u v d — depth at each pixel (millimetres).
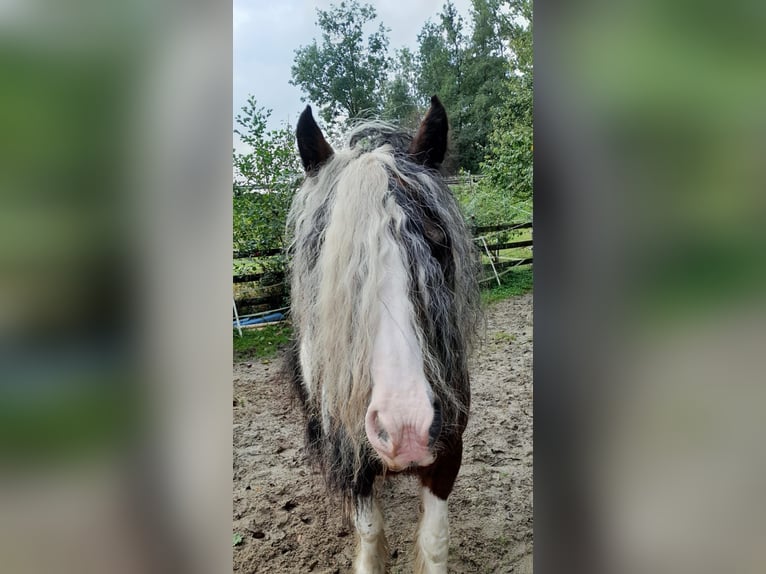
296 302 939
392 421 723
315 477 1155
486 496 1204
